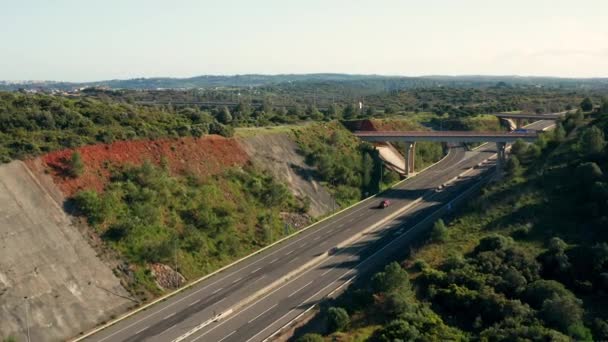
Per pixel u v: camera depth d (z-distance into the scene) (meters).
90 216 67.12
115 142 80.81
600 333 46.84
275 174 101.06
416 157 144.88
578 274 56.19
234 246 76.94
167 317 59.06
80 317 56.66
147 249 67.25
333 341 48.97
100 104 98.62
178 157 87.31
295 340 50.69
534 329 45.19
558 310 48.28
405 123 164.88
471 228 75.75
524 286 54.72
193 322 57.78
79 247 63.25
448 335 46.66
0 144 69.25
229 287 67.00
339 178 111.44
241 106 174.50
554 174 83.44
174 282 66.88
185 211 77.44
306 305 61.91
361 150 128.12
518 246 64.00
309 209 97.50
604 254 56.22
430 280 59.25
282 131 116.94
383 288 56.38
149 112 102.81
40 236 61.09
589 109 142.75
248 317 59.25
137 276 64.56
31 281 56.50
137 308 60.94
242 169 95.88
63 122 81.88
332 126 135.12
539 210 74.19
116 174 75.62
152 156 83.69
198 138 94.75
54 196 66.44
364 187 115.56
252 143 105.50
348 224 93.75
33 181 66.06
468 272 58.53
